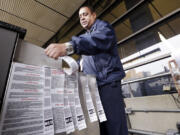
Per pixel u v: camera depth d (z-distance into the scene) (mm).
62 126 293
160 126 1143
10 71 244
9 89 232
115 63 616
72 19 2090
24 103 245
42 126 253
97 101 472
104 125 536
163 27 1371
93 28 681
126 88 1573
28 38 2607
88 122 378
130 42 1677
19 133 219
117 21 1754
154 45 1415
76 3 1851
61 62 371
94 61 654
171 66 1185
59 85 332
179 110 1022
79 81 421
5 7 1810
